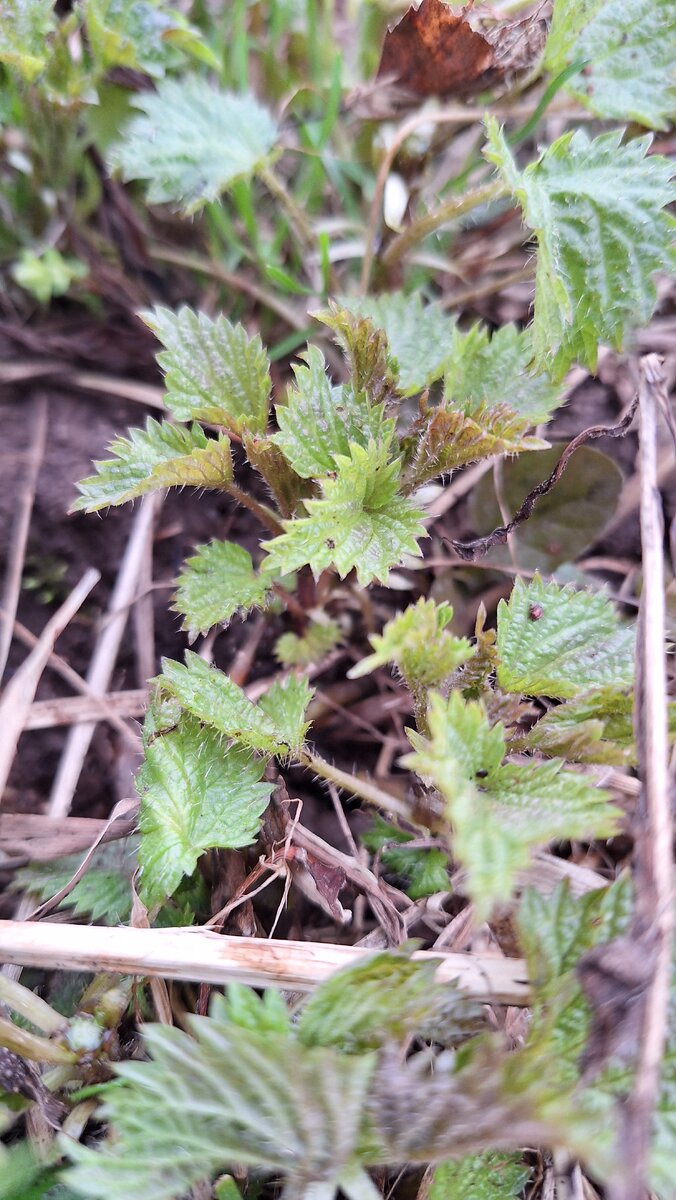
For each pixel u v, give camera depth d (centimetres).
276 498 24
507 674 20
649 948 16
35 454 29
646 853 17
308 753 22
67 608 26
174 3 31
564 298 22
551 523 27
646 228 23
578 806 17
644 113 26
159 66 27
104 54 27
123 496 22
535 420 24
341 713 27
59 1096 19
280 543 20
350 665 28
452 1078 16
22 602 28
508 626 21
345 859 23
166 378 23
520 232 31
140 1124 17
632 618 28
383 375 23
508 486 27
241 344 24
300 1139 17
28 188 29
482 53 27
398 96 29
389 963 17
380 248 30
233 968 20
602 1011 16
